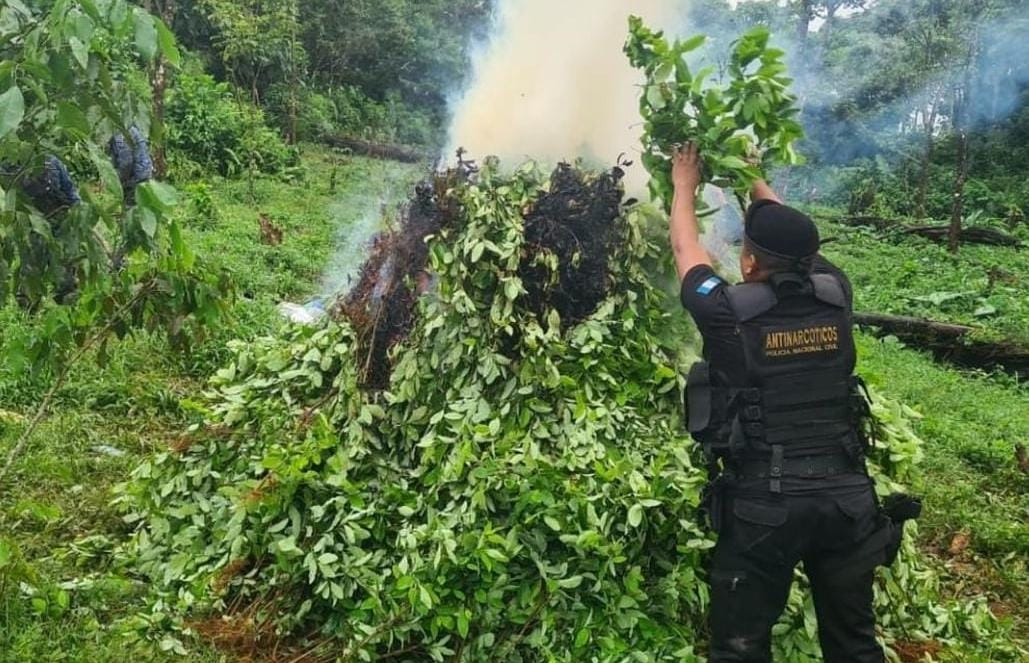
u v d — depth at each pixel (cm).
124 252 368
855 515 297
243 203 1490
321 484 379
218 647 356
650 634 338
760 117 345
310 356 424
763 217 309
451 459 366
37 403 549
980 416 802
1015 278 1490
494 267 391
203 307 376
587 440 364
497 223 395
